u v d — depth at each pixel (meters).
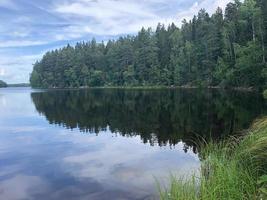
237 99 35.75
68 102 46.03
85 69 123.75
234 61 61.50
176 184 7.66
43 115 30.44
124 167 11.88
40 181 10.70
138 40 109.00
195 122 21.75
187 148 14.53
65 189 9.89
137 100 43.38
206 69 72.88
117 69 111.81
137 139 17.17
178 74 85.62
